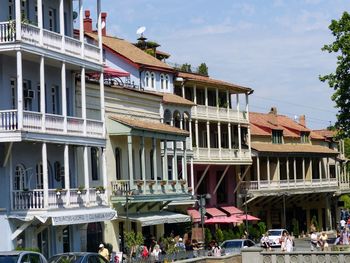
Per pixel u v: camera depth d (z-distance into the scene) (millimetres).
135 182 88875
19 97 65188
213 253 84062
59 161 76375
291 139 152875
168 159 104750
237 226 123938
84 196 74688
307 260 72625
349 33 98562
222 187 127812
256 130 140625
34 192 67812
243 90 129750
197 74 124625
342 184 173000
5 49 65375
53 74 75938
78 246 77500
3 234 67250
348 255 71562
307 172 155125
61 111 76562
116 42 109625
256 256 73500
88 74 86000
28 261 49094
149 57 110812
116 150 88938
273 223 144125
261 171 140750
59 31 76688
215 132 124688
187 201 104188
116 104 90000
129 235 83375
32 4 73125
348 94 98750
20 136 64750
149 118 98375
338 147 174625
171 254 79188
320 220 160500
